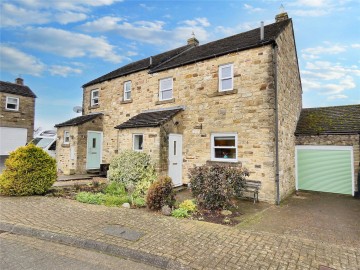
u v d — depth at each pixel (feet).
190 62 37.01
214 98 34.17
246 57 31.53
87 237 15.03
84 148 47.42
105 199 24.57
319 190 37.73
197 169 24.04
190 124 36.52
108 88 50.93
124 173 31.91
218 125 33.45
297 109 43.11
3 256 13.05
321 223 20.33
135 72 45.62
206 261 12.34
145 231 16.33
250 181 29.19
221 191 21.53
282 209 25.31
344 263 12.40
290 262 12.41
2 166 53.11
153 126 33.60
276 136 29.07
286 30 35.37
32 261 12.48
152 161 33.37
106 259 13.07
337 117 40.37
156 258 12.61
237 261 12.41
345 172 35.73
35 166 27.20
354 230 18.53
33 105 76.43
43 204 22.88
